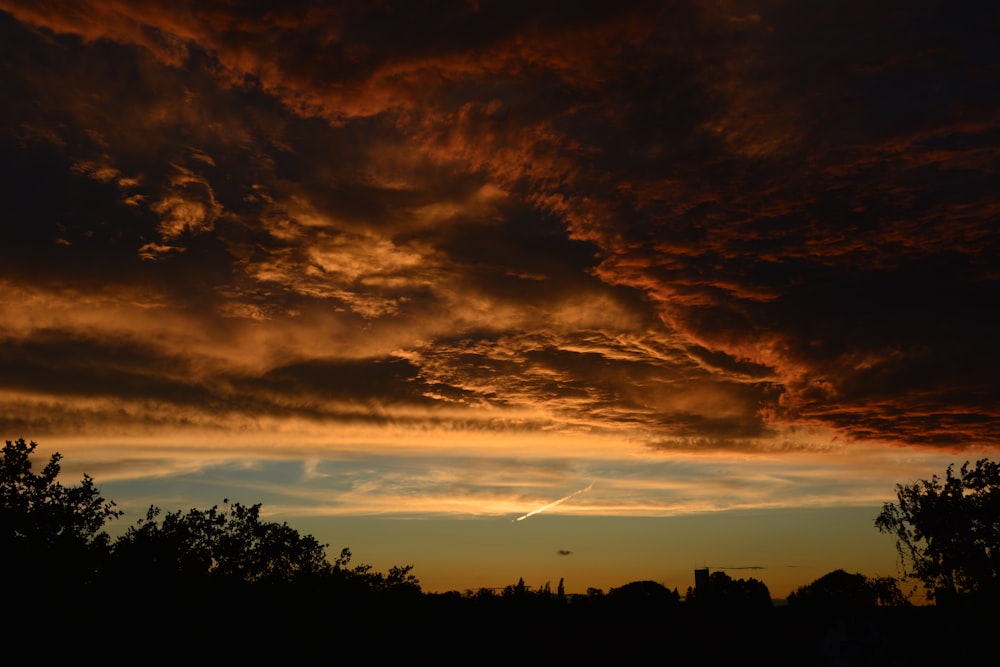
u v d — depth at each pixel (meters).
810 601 59.50
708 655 51.69
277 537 34.69
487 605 52.12
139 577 28.80
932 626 26.19
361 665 37.06
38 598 25.42
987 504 24.69
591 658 50.28
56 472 26.16
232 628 31.55
